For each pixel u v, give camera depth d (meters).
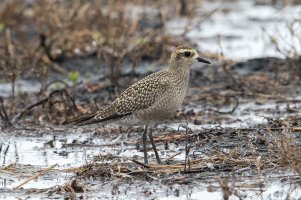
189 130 14.52
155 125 15.43
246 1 27.17
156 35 21.45
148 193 11.45
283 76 18.89
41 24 22.02
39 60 19.97
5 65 19.31
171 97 13.05
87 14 21.80
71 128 15.52
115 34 19.62
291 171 11.89
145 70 19.62
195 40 22.42
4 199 11.46
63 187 11.68
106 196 11.41
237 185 11.55
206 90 18.22
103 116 13.28
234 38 22.70
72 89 18.17
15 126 15.77
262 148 13.14
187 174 12.09
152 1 25.39
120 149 13.95
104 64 20.06
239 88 18.19
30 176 12.52
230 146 13.45
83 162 13.17
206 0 27.22
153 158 13.18
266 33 21.25
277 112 16.19
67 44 20.91
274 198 11.08
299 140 13.45
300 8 25.53
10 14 23.16
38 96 17.58
